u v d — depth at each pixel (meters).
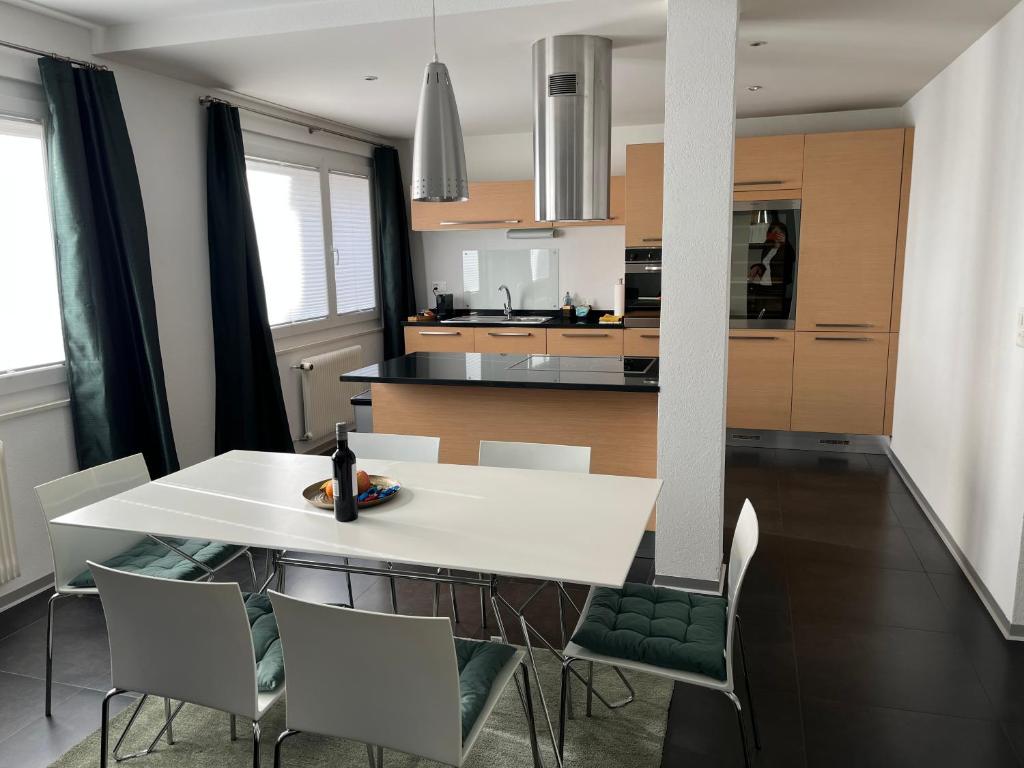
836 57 4.03
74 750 2.39
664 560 3.38
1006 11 3.20
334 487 2.26
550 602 3.33
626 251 5.89
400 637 1.60
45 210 3.52
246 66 3.91
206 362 4.51
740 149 5.44
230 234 4.48
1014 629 2.95
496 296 7.02
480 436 3.99
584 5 3.04
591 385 3.43
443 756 1.68
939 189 4.33
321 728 1.77
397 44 3.56
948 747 2.33
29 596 3.46
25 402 3.42
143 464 2.91
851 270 5.36
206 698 1.90
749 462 5.37
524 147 6.71
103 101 3.56
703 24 2.94
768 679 2.70
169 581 1.79
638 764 2.28
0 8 3.16
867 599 3.31
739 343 5.66
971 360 3.58
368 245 6.68
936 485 4.15
